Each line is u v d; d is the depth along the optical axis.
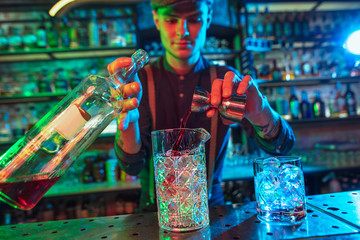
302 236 0.49
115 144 0.92
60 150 0.60
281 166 0.56
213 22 2.68
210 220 0.60
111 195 2.81
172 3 0.90
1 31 2.65
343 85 3.15
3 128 2.79
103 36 2.70
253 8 2.93
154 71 1.17
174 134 0.54
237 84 0.63
